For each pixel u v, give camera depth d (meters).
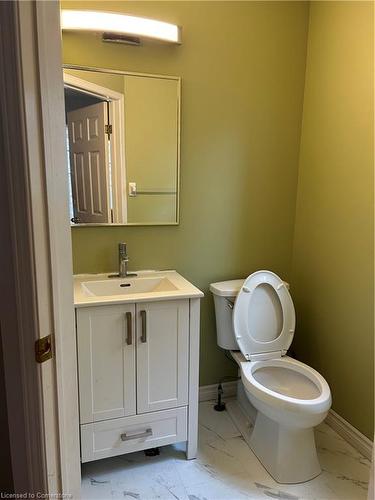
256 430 1.87
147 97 1.91
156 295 1.64
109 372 1.62
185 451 1.87
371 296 1.78
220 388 2.22
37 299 0.81
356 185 1.83
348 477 1.71
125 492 1.62
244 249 2.26
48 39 0.78
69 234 0.91
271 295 2.04
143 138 1.94
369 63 1.72
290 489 1.64
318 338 2.17
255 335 2.02
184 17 1.90
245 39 2.02
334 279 2.02
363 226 1.80
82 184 1.87
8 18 0.69
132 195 1.97
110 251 2.00
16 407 0.89
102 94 1.84
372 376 1.80
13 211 0.78
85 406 1.61
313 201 2.16
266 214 2.27
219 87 2.03
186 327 1.71
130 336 1.62
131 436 1.70
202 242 2.16
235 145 2.12
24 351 0.84
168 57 1.91
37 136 0.77
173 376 1.73
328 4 1.95
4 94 0.73
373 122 1.71
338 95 1.92
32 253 0.79
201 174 2.08
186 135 2.02
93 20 1.69
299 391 1.86
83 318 1.54
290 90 2.16
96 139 1.86
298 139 2.24
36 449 0.88
